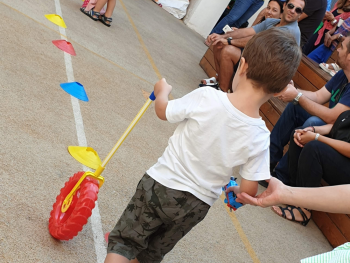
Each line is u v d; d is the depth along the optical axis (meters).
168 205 1.69
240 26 8.44
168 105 1.75
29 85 3.09
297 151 3.56
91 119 3.22
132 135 3.40
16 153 2.29
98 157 2.74
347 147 3.18
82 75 3.88
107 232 2.18
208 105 1.62
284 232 3.30
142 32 6.89
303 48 6.25
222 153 1.63
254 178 1.67
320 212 3.65
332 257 1.32
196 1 10.33
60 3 5.67
